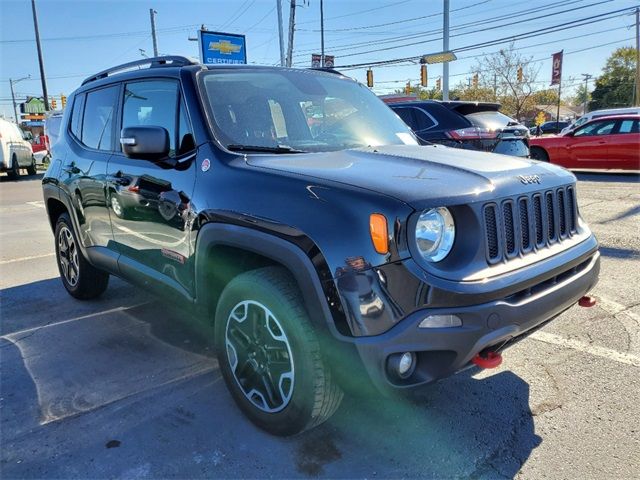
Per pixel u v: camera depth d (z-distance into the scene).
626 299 4.63
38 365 3.67
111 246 4.00
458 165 2.72
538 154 15.02
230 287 2.78
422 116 9.09
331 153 3.07
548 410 2.96
